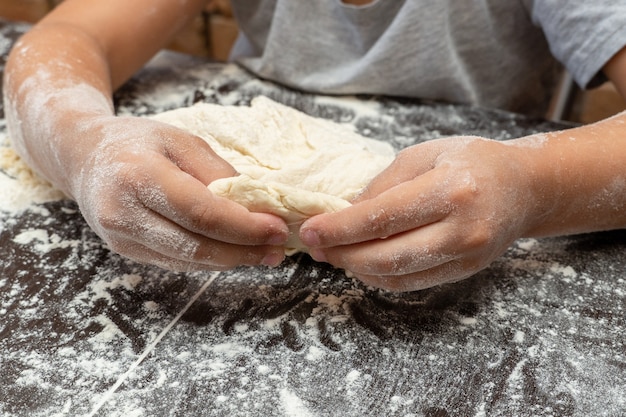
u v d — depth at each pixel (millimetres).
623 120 524
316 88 687
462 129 637
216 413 406
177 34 717
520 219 448
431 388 419
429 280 438
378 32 696
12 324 452
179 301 469
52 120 501
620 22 567
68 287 477
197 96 678
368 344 443
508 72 721
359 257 429
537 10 638
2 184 560
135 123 462
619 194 489
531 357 436
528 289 479
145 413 405
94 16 637
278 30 703
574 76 607
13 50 614
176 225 427
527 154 469
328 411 407
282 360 433
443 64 674
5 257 498
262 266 496
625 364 433
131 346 439
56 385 417
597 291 479
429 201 418
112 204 425
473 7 673
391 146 608
